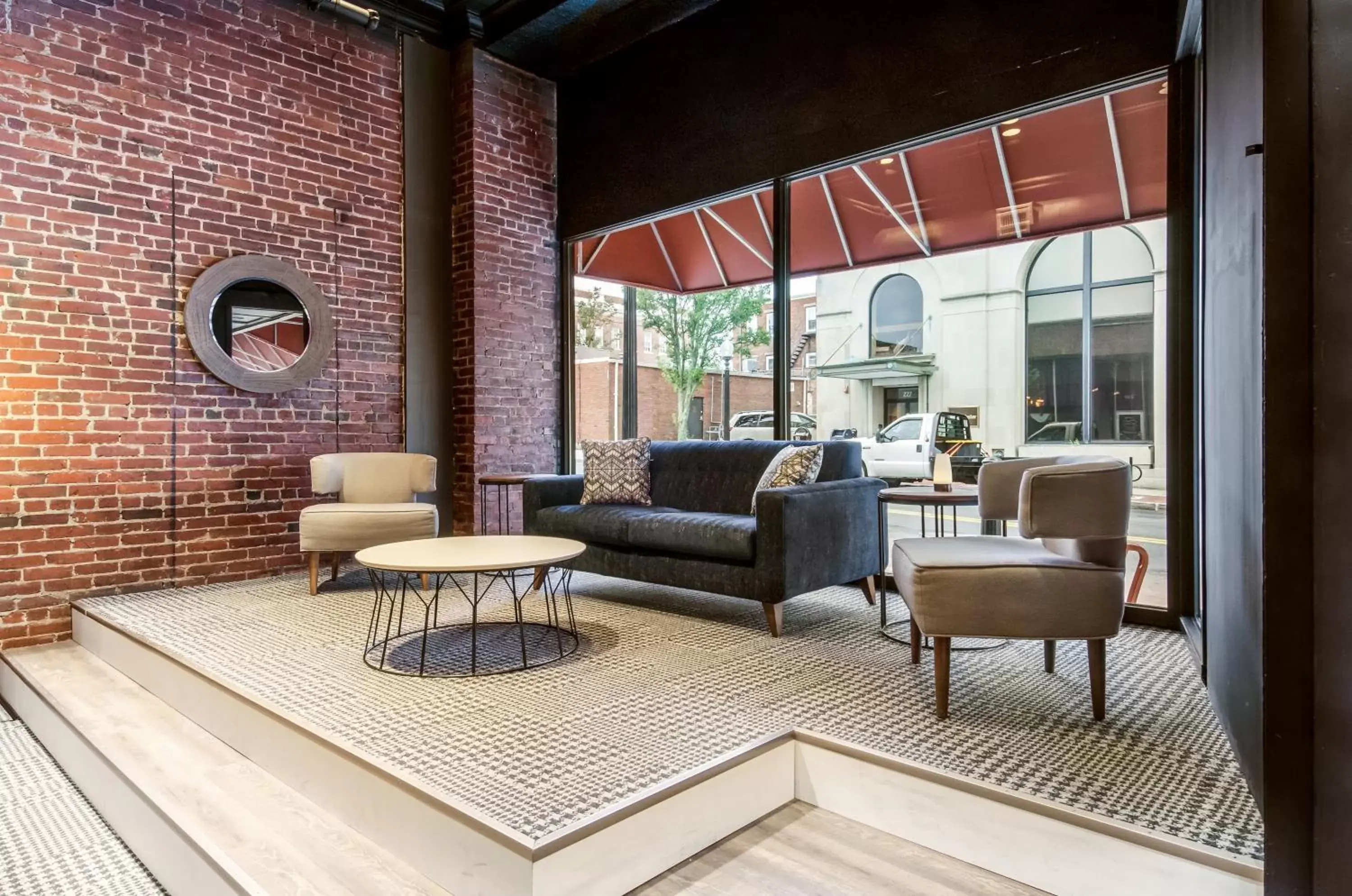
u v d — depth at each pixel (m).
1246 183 1.72
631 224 5.27
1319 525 1.34
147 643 3.04
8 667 3.45
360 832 1.93
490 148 5.21
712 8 4.70
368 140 4.88
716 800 1.88
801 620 3.50
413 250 5.08
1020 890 1.66
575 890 1.55
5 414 3.56
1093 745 2.01
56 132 3.69
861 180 4.77
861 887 1.67
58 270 3.70
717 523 3.34
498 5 4.91
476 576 2.65
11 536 3.58
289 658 2.85
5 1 3.56
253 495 4.38
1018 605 2.17
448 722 2.19
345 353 4.77
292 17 4.53
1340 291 1.33
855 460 3.82
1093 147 4.30
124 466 3.92
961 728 2.13
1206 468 2.46
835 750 2.03
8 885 2.04
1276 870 1.37
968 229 5.13
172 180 4.07
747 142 4.54
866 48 4.02
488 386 5.20
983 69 3.61
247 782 2.23
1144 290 6.89
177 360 4.09
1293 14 1.37
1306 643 1.35
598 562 3.81
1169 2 3.08
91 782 2.54
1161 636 3.16
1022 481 2.21
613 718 2.23
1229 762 1.89
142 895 2.00
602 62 5.33
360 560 2.76
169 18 4.05
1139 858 1.55
